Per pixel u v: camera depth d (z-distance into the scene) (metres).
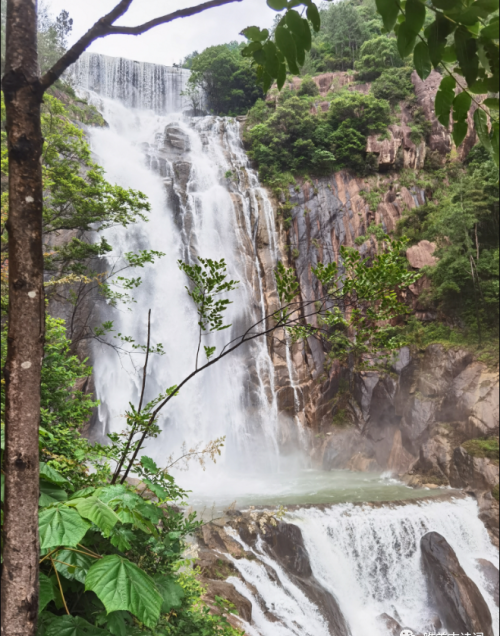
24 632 1.92
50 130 12.83
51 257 14.66
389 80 40.38
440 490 21.48
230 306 30.28
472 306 28.81
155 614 2.57
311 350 30.36
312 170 36.50
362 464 26.94
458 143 1.82
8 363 2.01
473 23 1.65
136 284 14.95
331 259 33.44
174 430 26.86
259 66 2.12
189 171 33.72
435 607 15.22
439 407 25.47
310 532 15.81
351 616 14.59
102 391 25.16
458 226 29.83
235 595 11.38
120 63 45.25
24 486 1.98
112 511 2.97
